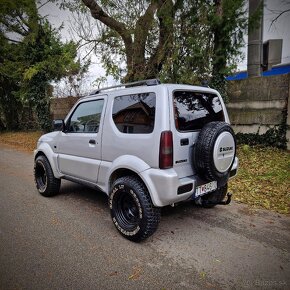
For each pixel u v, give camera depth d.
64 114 14.55
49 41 13.29
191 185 3.11
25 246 3.24
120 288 2.49
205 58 7.39
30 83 13.85
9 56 14.70
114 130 3.50
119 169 3.40
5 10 12.95
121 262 2.90
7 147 12.56
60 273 2.71
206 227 3.74
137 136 3.17
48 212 4.33
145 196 3.08
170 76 7.62
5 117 18.89
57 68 12.55
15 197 5.11
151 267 2.80
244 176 6.05
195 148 3.13
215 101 3.79
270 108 8.38
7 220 4.01
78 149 4.19
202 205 4.36
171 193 2.89
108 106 3.66
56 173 4.75
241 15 7.27
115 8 8.48
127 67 8.62
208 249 3.15
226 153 3.22
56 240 3.38
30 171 7.43
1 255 3.04
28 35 13.20
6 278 2.64
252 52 10.16
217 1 7.31
